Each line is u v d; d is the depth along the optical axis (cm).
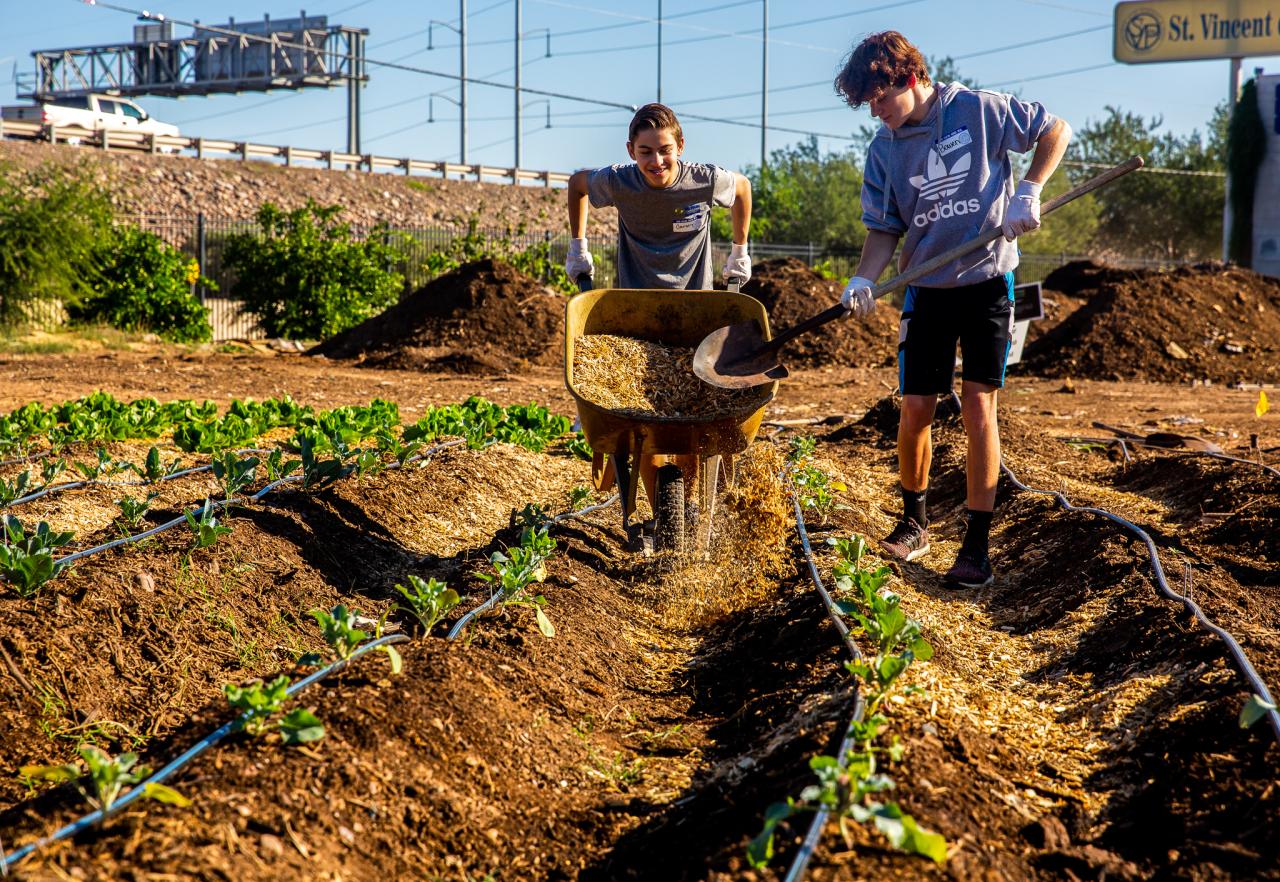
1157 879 235
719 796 276
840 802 226
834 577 447
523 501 659
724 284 551
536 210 4125
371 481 603
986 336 469
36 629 361
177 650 377
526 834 274
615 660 403
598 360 480
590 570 493
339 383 1353
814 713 312
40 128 3262
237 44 5012
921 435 499
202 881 213
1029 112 455
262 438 809
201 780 251
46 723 331
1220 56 3491
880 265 479
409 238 2686
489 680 334
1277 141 3291
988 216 459
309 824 246
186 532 473
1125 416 1118
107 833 226
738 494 507
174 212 3144
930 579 501
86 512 559
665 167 502
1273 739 271
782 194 4428
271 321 2166
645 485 536
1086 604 425
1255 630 358
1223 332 1700
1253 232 3341
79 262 1938
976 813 252
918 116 463
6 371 1350
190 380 1324
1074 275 2383
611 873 254
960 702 334
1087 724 327
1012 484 655
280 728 273
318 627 415
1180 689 325
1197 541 517
